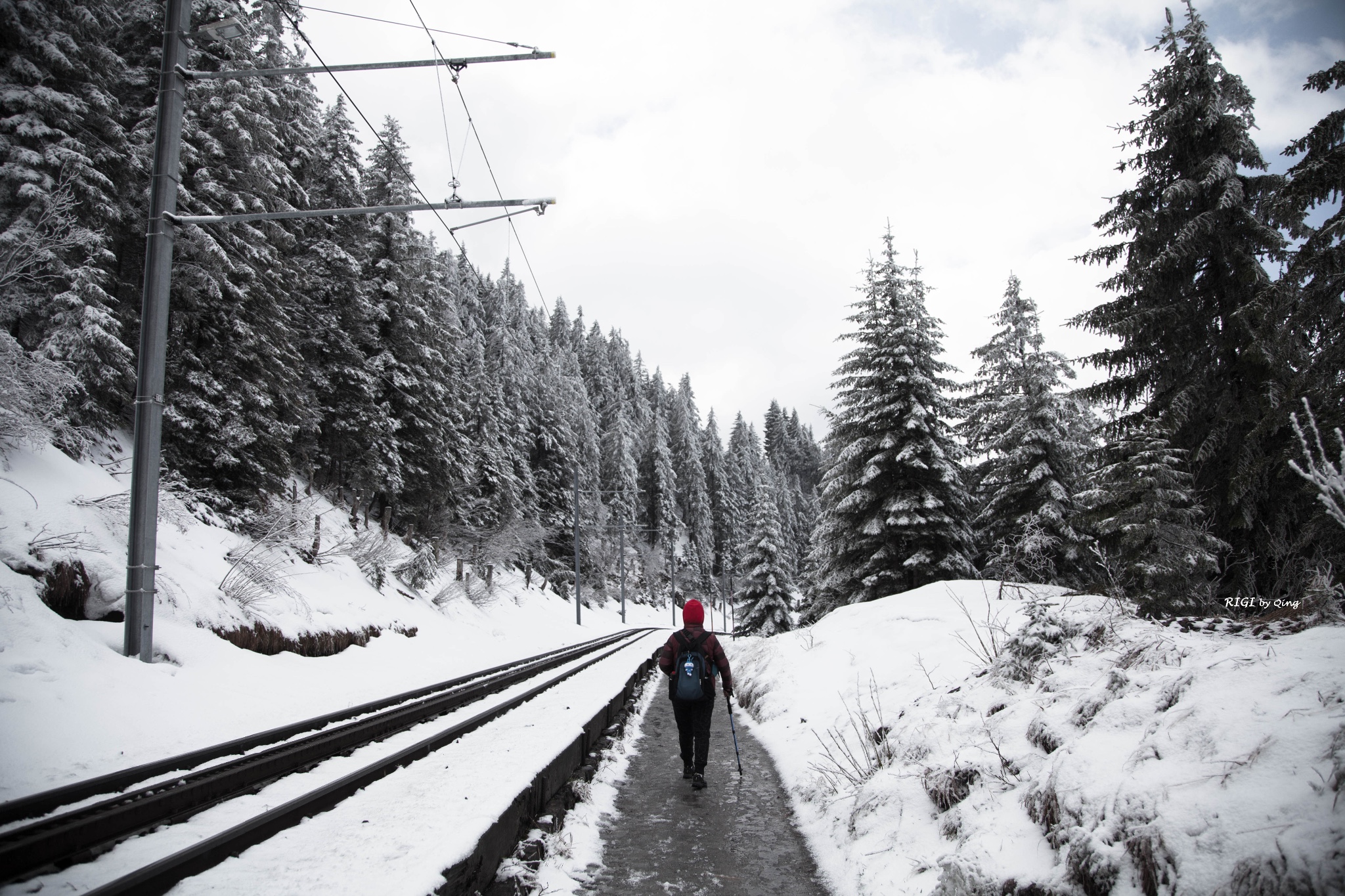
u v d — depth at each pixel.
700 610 6.88
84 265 13.59
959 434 21.81
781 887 4.10
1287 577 8.32
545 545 47.47
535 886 3.83
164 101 8.42
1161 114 11.89
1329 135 8.21
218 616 10.56
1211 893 2.19
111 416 14.41
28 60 13.63
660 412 86.69
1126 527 7.64
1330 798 2.22
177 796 4.55
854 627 12.09
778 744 8.15
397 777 4.79
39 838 3.47
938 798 4.27
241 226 16.73
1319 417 7.95
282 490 18.08
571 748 6.01
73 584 8.57
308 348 22.19
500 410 41.03
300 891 2.83
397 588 22.31
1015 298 19.06
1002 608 9.61
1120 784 2.94
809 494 101.38
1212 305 11.46
